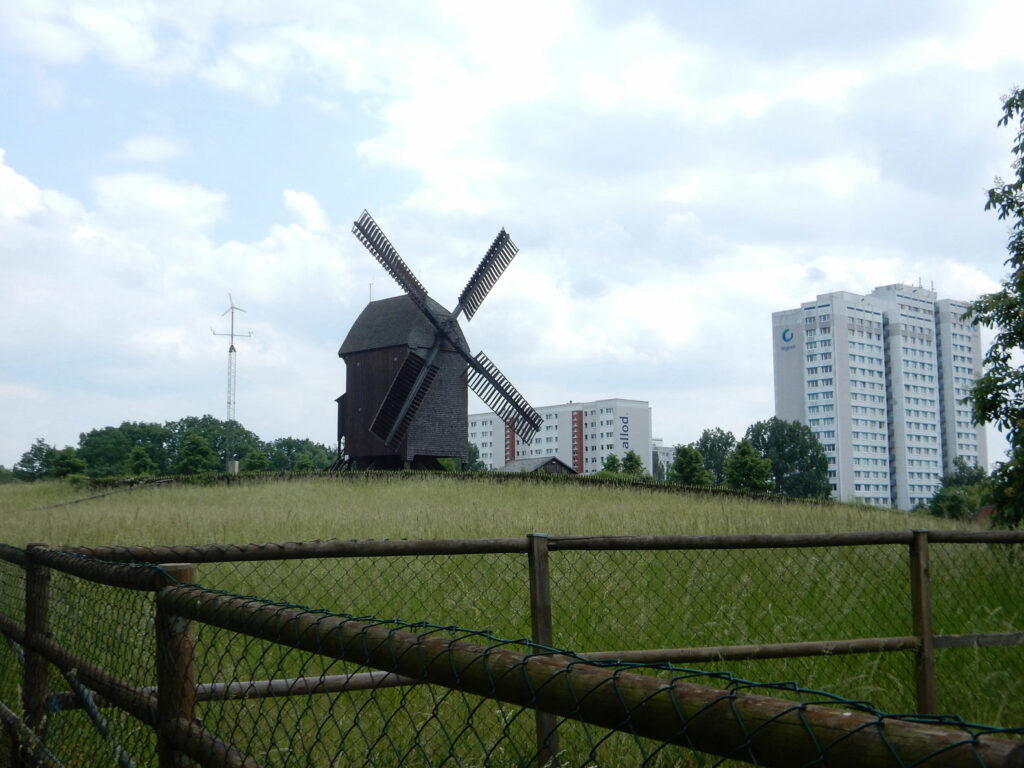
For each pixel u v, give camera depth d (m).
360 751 4.05
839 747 1.18
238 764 2.38
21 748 4.07
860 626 7.12
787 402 161.25
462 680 1.80
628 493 33.91
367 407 50.78
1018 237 13.93
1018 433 13.27
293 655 5.58
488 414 181.00
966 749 1.06
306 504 26.25
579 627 6.52
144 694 3.01
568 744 4.36
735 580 7.66
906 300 164.00
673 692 1.42
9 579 5.11
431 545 4.69
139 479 38.53
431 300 50.06
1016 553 7.84
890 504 159.00
